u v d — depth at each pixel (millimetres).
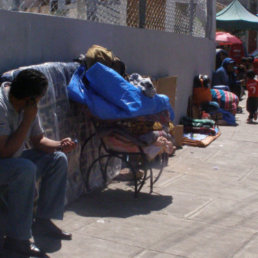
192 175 6156
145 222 4418
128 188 5469
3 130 3492
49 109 4492
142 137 4922
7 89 3619
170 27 8695
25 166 3432
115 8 6605
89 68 4961
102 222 4383
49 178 3820
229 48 18703
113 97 4773
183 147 7828
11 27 4422
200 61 10359
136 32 6969
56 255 3648
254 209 4906
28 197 3479
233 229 4320
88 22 5719
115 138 4910
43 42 4918
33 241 3871
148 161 5090
